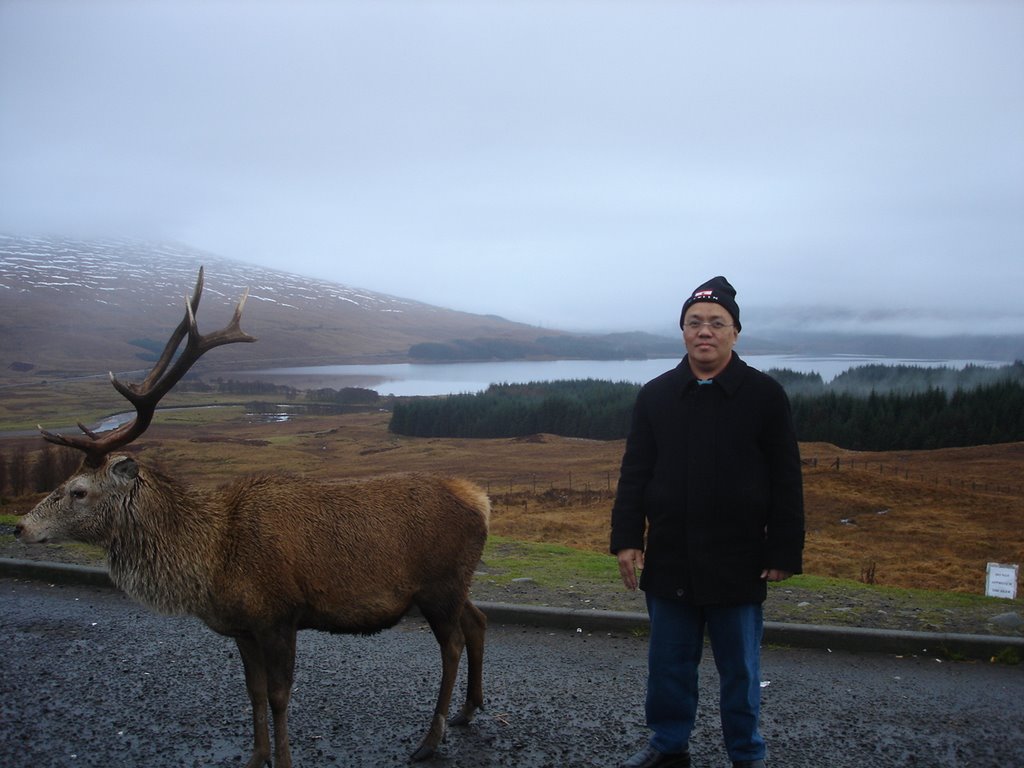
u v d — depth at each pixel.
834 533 38.56
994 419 88.62
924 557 31.53
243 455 89.06
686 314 4.51
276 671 4.82
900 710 5.79
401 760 5.05
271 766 5.00
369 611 5.10
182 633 7.47
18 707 5.80
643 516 4.64
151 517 4.91
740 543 4.32
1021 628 7.27
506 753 5.13
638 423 4.71
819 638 7.14
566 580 9.22
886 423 91.88
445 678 5.26
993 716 5.69
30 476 51.34
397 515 5.21
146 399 5.04
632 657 6.90
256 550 4.82
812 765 4.95
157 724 5.54
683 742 4.57
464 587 5.41
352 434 121.31
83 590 8.91
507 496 53.88
